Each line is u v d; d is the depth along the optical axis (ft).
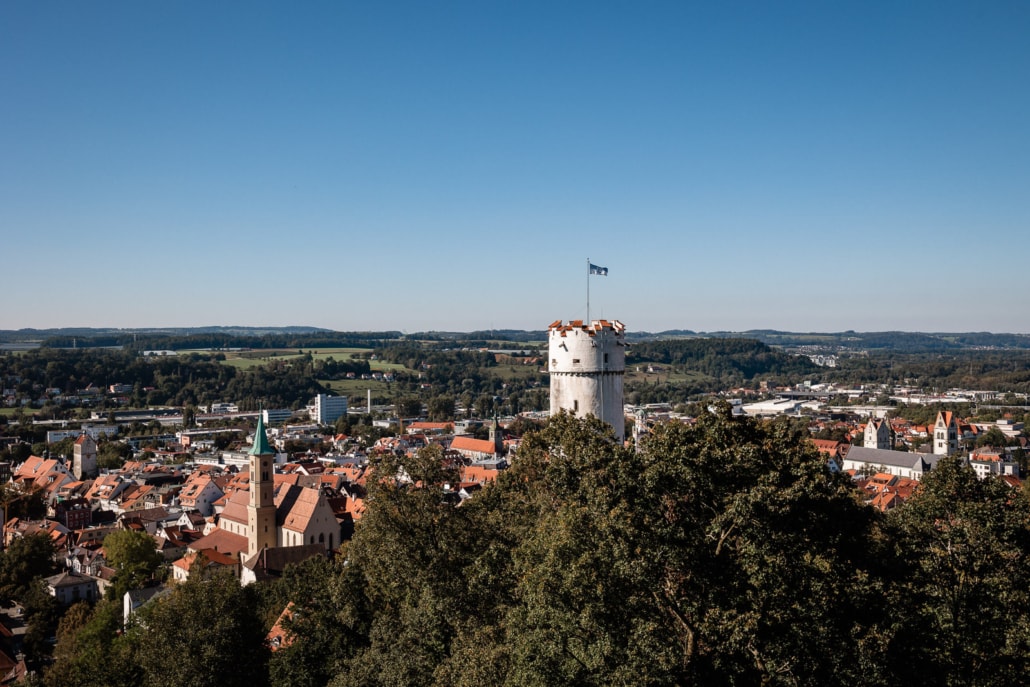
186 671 270.46
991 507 188.75
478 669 175.63
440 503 239.30
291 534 571.69
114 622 417.90
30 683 358.64
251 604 308.40
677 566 167.32
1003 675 177.99
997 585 182.29
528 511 223.30
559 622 168.76
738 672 162.50
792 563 160.76
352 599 255.09
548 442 214.69
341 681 223.92
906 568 183.42
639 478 175.42
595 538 169.48
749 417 209.26
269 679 282.36
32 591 536.83
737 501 160.66
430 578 218.59
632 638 159.53
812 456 191.72
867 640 157.58
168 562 636.48
